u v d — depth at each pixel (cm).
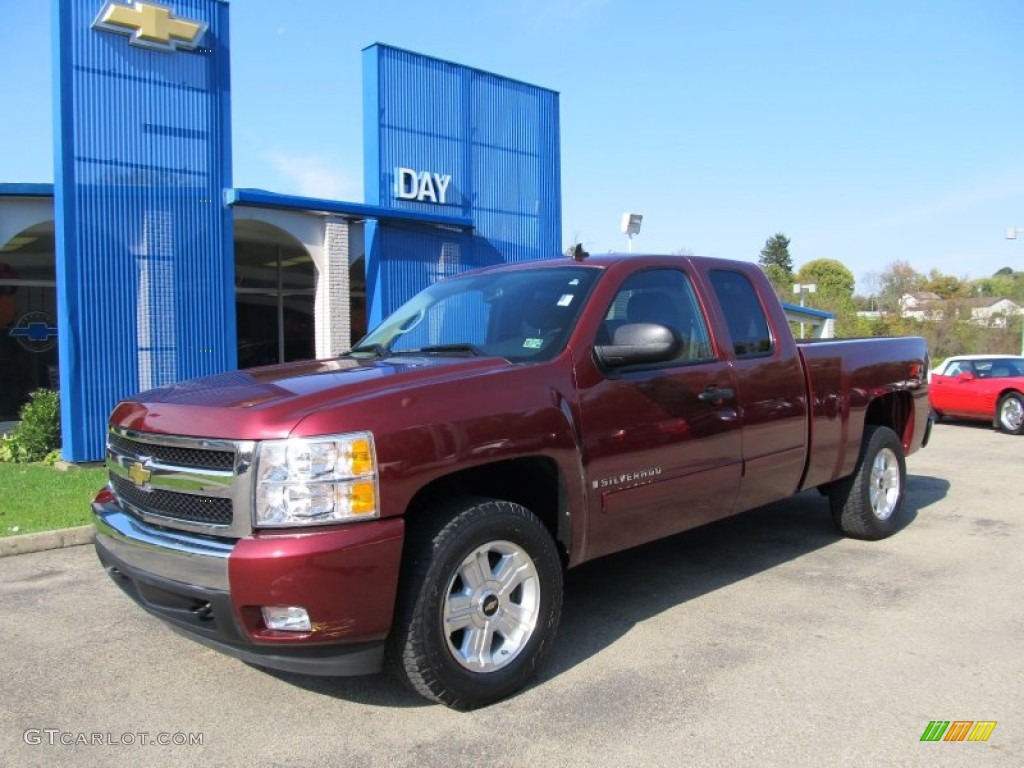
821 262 8006
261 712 357
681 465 447
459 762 313
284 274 1788
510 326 437
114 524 368
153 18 1067
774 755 316
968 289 7156
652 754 317
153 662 413
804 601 498
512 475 405
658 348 396
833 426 573
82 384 1038
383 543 319
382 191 1430
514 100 1645
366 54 1434
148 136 1090
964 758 313
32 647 434
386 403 333
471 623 352
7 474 948
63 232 1023
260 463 313
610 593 518
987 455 1182
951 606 485
